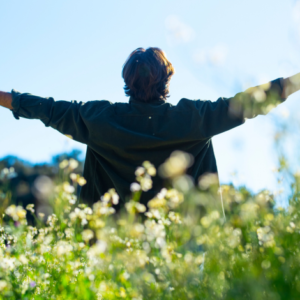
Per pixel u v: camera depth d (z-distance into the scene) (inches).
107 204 88.6
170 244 69.3
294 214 58.1
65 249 81.5
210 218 65.0
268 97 70.7
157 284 64.4
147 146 97.2
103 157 101.2
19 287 77.7
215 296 54.9
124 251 72.4
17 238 88.9
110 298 70.6
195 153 98.5
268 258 55.9
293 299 49.1
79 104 106.6
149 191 94.4
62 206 88.8
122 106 103.9
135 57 102.9
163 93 104.8
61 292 76.7
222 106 97.0
